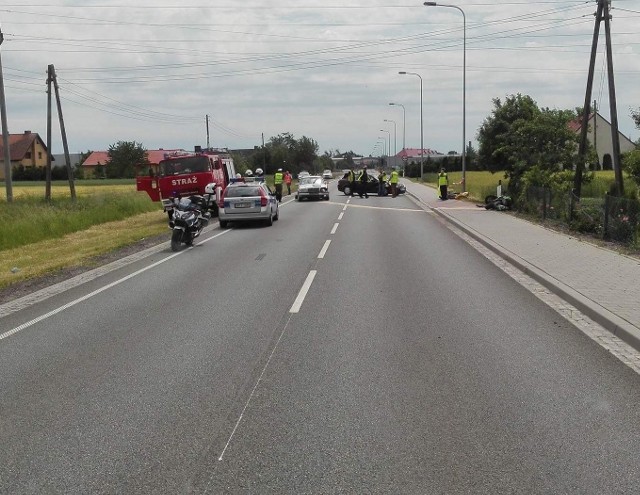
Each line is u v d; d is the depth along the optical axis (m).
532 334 8.42
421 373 6.80
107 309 10.49
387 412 5.70
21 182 87.00
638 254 14.96
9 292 12.57
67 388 6.52
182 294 11.60
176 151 31.22
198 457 4.85
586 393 6.16
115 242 21.03
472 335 8.38
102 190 54.94
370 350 7.70
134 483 4.46
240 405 5.93
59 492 4.37
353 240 19.84
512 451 4.89
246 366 7.14
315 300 10.74
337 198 47.44
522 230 21.09
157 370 7.06
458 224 23.88
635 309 9.27
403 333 8.51
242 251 17.59
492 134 36.12
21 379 6.85
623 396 6.07
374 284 12.20
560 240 18.02
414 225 25.14
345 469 4.62
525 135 29.31
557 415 5.59
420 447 4.97
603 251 15.59
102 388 6.49
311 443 5.07
